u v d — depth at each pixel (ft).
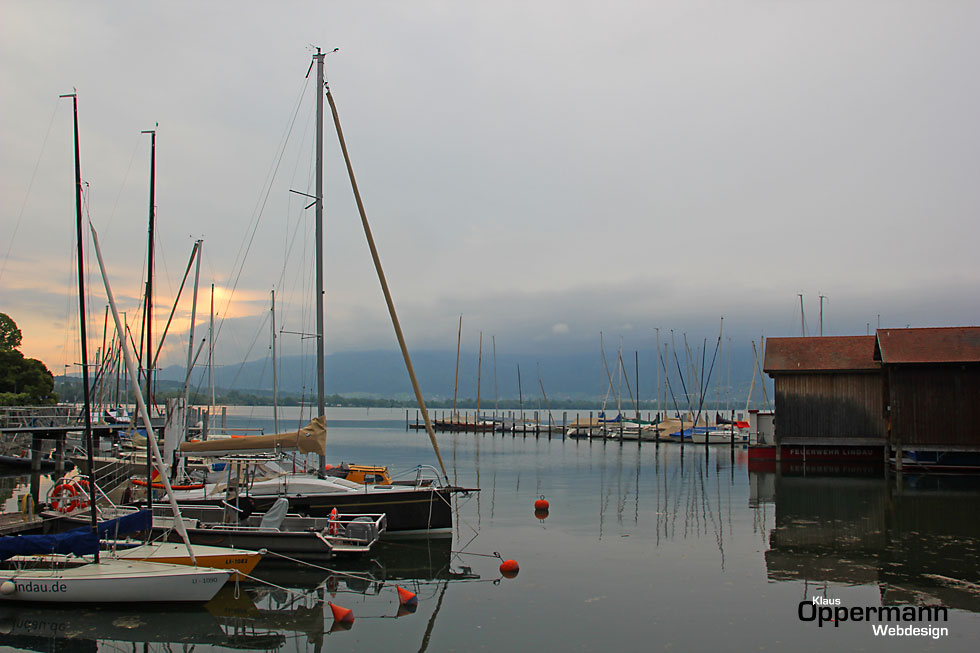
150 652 37.24
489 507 84.33
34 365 212.64
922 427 118.01
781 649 36.50
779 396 136.36
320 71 73.00
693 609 43.04
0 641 38.47
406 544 60.95
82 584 42.55
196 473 77.10
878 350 127.75
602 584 48.73
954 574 51.19
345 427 361.10
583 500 90.43
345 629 40.09
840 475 120.47
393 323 70.08
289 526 57.88
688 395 302.45
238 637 39.06
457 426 285.84
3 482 106.22
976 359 114.73
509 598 45.65
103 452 113.80
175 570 43.80
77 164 45.37
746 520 74.69
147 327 61.11
